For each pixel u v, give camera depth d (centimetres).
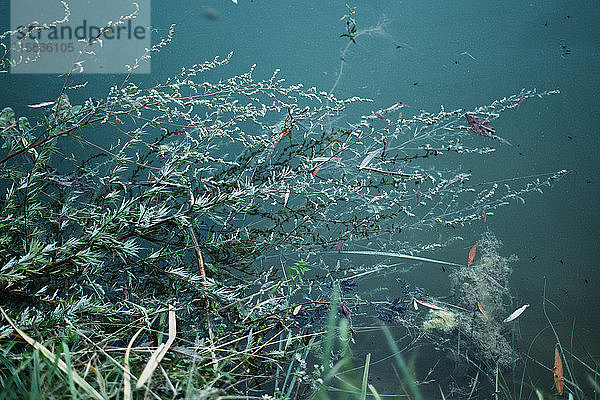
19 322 147
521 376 265
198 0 491
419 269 327
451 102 433
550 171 392
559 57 471
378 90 439
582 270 335
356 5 506
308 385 175
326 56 464
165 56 448
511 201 373
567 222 365
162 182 192
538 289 327
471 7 505
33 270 154
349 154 296
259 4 491
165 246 182
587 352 283
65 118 186
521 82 449
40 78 414
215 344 172
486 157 397
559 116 426
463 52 471
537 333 297
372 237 325
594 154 399
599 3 507
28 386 133
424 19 500
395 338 289
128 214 178
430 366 272
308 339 188
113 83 421
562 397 207
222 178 212
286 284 202
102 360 151
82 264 161
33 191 178
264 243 207
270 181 202
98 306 157
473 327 281
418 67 461
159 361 134
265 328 183
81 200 205
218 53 458
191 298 191
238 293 191
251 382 176
